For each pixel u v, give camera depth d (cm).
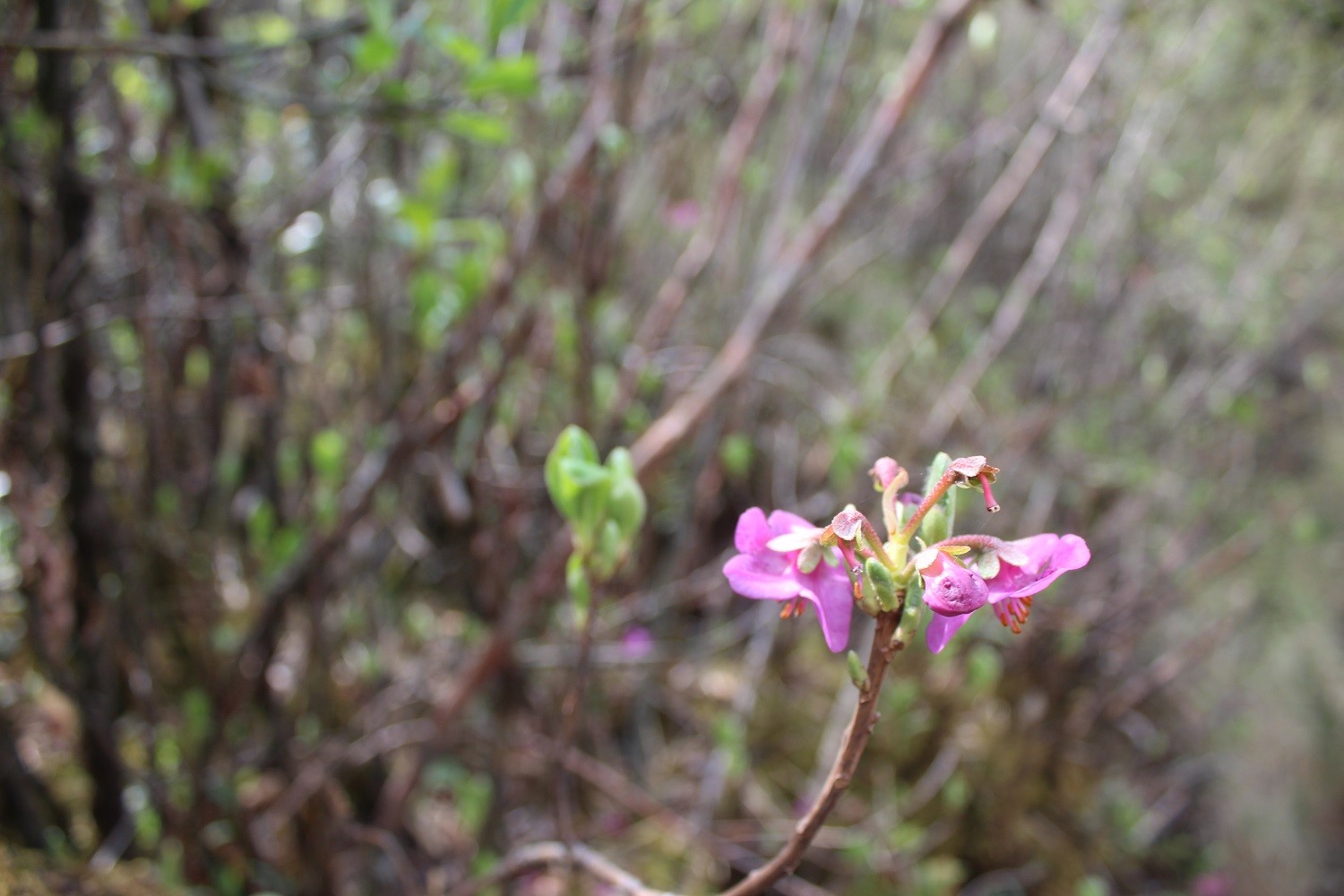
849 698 80
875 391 80
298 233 58
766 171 78
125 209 48
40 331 44
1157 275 97
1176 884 89
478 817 59
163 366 54
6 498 46
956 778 79
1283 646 100
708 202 81
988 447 87
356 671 66
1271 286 98
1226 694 100
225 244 53
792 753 84
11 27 45
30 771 47
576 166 54
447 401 55
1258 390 99
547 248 58
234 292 53
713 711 84
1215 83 100
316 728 57
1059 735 89
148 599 52
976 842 83
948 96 100
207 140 51
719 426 78
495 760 62
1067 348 91
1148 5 70
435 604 78
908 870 74
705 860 71
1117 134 83
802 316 93
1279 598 101
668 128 73
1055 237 82
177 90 50
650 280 88
